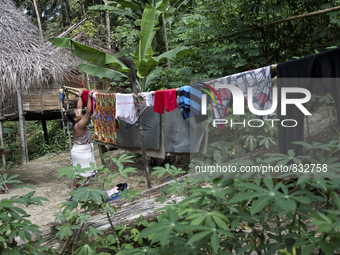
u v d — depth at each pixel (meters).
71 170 1.51
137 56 4.82
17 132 15.72
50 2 23.59
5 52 7.30
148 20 4.80
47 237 2.45
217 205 1.36
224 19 6.50
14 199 1.53
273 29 6.03
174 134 4.71
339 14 4.73
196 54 6.69
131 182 5.78
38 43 8.41
